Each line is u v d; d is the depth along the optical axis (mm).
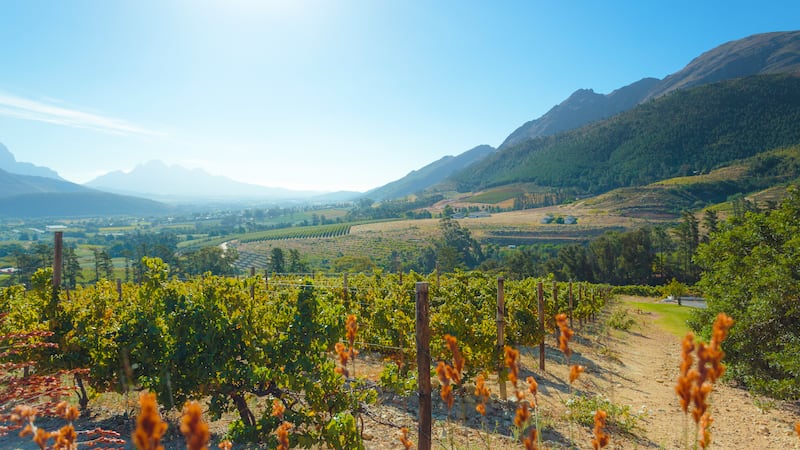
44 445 1911
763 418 10320
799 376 10586
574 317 23734
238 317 7066
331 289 15961
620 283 77438
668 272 78250
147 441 1065
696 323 15664
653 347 21625
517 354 2244
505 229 154875
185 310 6699
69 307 7430
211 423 7246
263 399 8250
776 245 13641
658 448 7691
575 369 1963
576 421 8312
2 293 9992
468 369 9367
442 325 9734
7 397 4219
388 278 20125
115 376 6719
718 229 16594
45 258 77875
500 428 7477
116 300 8852
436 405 8578
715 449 8180
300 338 6895
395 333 10562
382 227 186125
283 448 2479
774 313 11938
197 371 6457
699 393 1475
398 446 6414
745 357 12648
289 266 97500
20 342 6484
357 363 11078
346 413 5984
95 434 5832
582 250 82375
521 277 72812
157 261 7277
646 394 11906
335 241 157625
